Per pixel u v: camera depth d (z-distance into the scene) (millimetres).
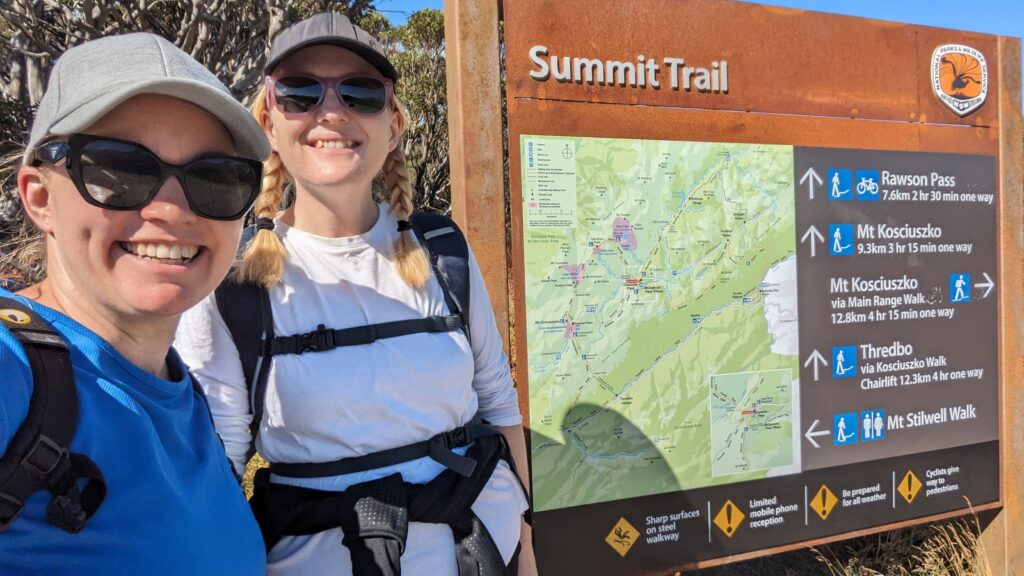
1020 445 3041
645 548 2410
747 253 2561
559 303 2285
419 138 10594
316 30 1418
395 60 10516
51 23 6355
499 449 1608
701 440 2488
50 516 816
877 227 2795
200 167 970
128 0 6168
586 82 2318
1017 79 3061
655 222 2412
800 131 2650
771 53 2604
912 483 2859
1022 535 3057
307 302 1442
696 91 2480
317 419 1388
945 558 3197
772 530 2611
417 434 1463
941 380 2914
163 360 1081
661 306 2424
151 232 944
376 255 1536
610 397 2352
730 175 2535
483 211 2191
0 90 6965
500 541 1578
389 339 1453
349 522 1349
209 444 1141
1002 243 3043
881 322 2801
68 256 933
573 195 2299
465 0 2168
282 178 1581
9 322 844
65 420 830
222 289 1397
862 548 3273
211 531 1061
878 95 2793
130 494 909
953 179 2943
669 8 2441
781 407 2619
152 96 943
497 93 2217
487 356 1727
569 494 2305
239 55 6727
